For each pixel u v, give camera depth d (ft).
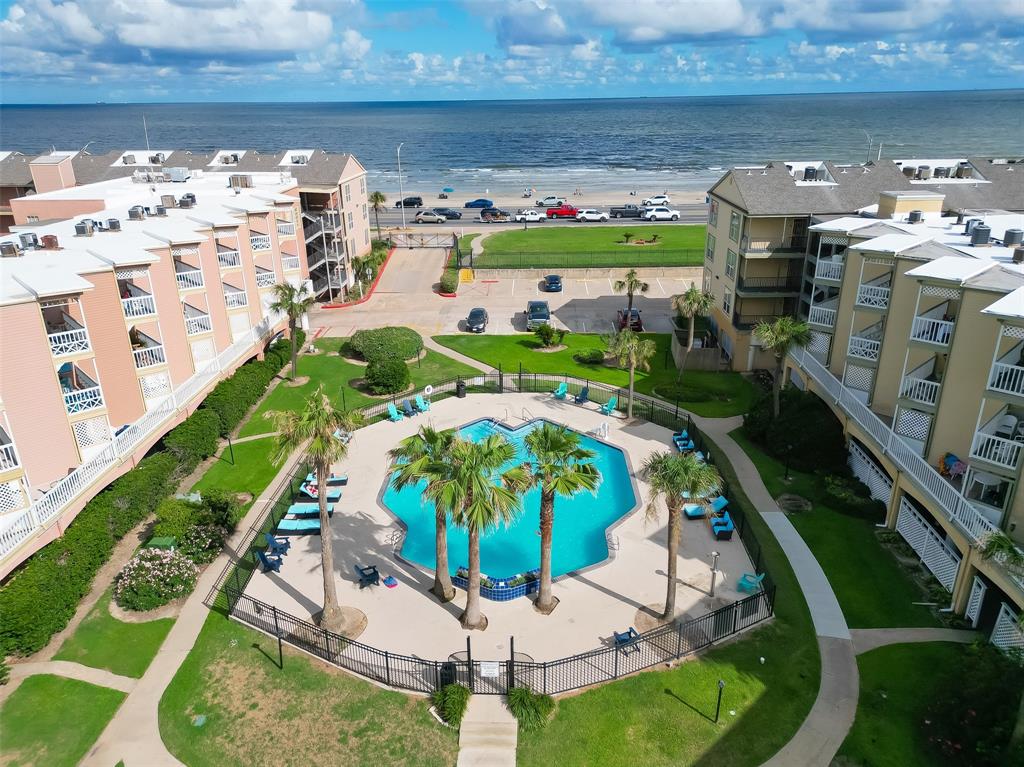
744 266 154.61
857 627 82.64
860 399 114.32
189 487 115.24
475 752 67.41
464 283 236.84
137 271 109.50
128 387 110.11
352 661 78.13
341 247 219.00
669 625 82.53
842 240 122.21
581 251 265.95
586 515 109.29
